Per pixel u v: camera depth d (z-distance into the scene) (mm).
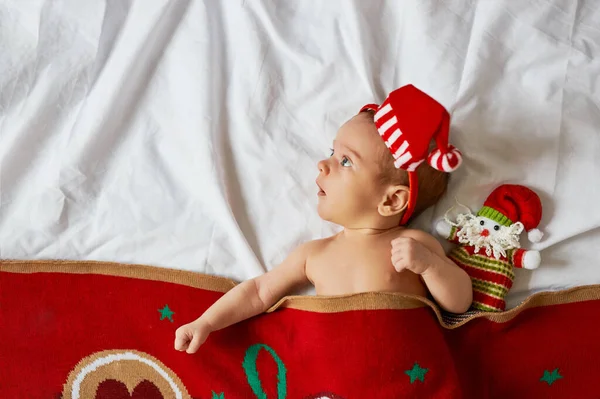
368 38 1115
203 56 1136
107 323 1101
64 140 1146
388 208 1011
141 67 1149
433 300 1050
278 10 1143
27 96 1151
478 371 1038
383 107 939
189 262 1117
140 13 1143
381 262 1010
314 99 1122
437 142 914
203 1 1154
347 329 975
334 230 1107
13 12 1156
